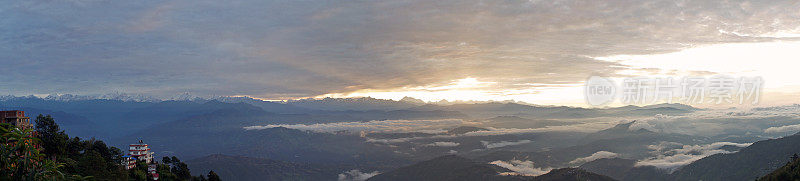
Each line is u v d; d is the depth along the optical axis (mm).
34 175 49125
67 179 56188
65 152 131750
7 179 47562
